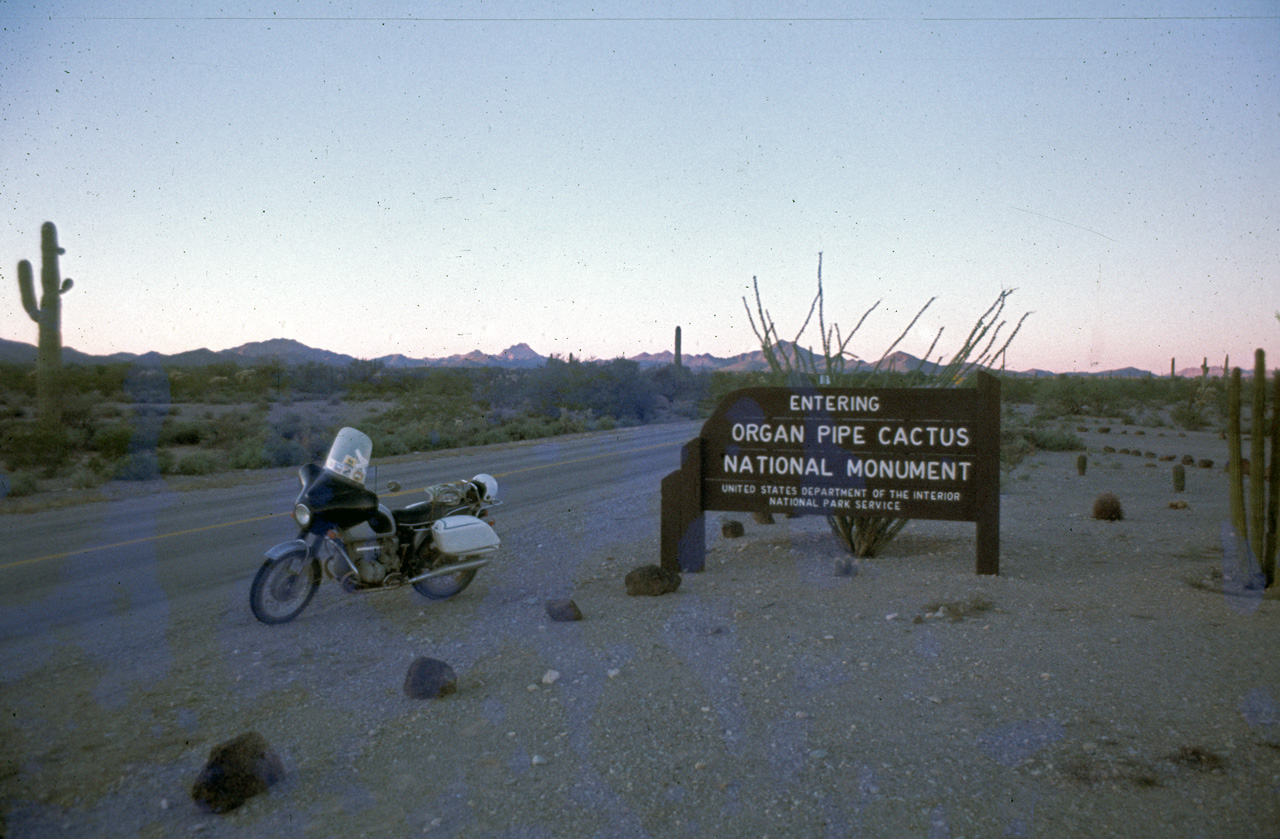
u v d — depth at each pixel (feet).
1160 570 24.82
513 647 18.38
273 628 20.31
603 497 44.50
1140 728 13.24
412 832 10.75
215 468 62.34
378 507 21.70
